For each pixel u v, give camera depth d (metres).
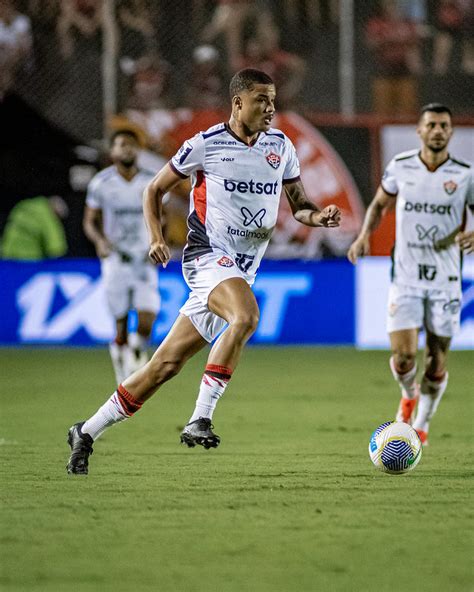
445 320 29.12
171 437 30.12
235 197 21.94
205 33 63.25
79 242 59.84
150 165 57.12
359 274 59.38
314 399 39.53
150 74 62.12
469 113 64.12
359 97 63.56
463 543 16.59
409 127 58.28
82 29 62.22
